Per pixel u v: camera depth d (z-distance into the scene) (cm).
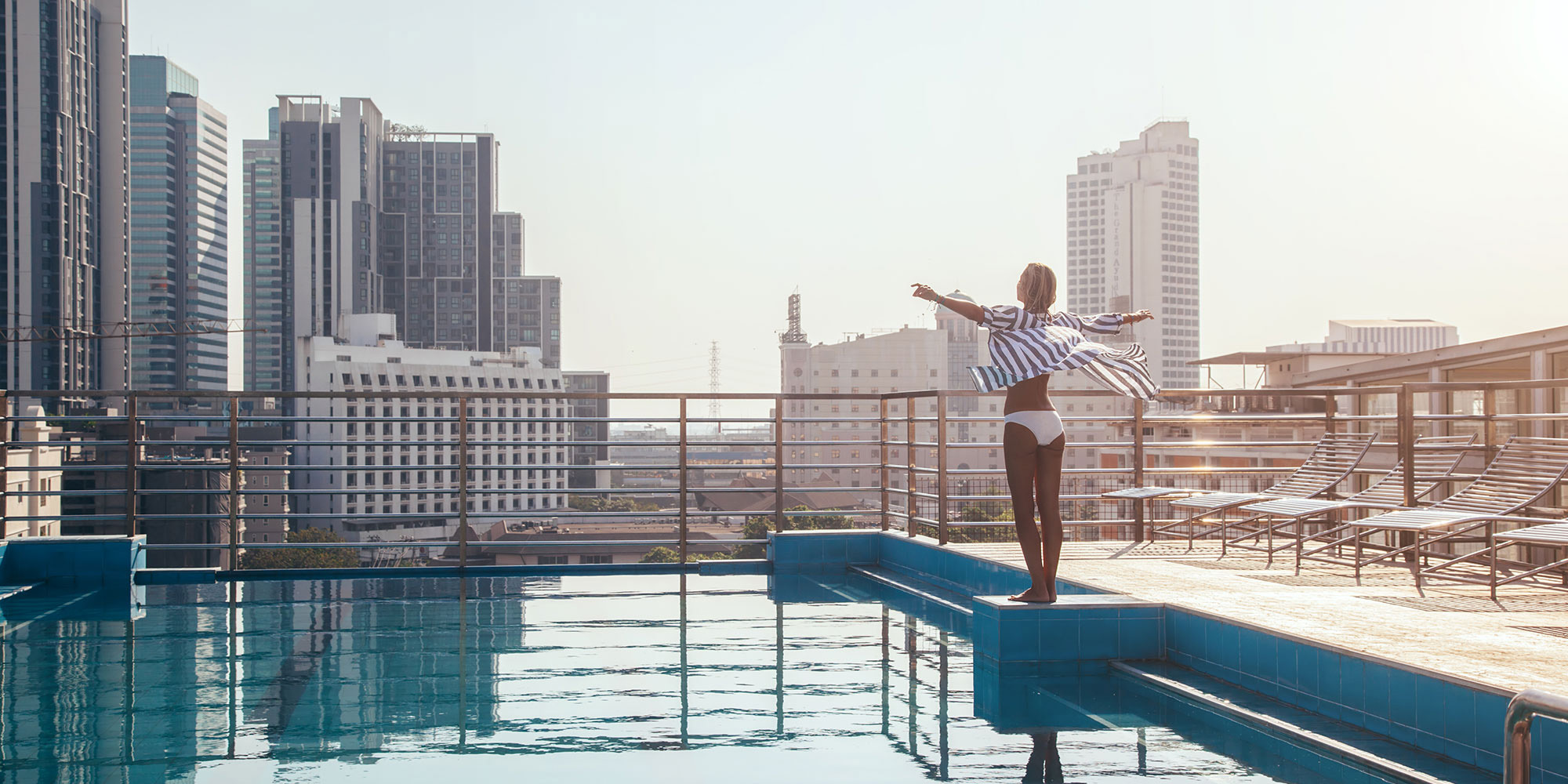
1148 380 430
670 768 289
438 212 17662
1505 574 536
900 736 323
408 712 355
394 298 17550
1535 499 518
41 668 428
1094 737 322
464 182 17738
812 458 12712
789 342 14500
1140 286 19788
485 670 423
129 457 695
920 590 654
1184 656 414
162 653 460
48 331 10675
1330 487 654
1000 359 420
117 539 689
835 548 793
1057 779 278
